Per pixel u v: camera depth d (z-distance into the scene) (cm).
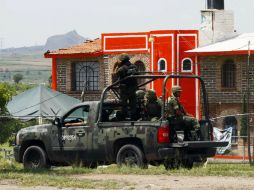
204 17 11150
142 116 5347
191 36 10994
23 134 5762
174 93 5309
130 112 5384
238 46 10500
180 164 5272
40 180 4550
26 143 5797
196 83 10662
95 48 11775
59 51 11950
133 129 5238
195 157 5309
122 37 11425
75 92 11819
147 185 4281
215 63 10494
